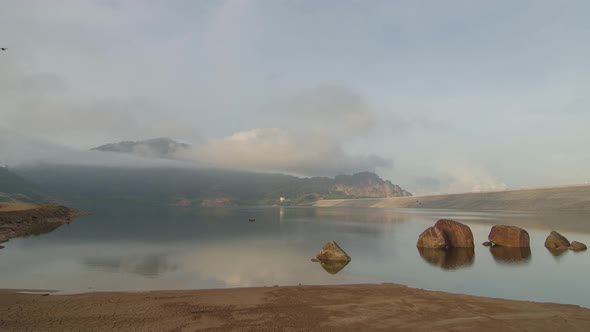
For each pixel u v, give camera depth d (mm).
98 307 14492
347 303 15328
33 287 19188
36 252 32344
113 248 35531
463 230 35875
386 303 15297
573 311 14133
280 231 58375
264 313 13914
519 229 35688
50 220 72062
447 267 25859
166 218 102625
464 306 14836
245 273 23672
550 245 34875
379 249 35406
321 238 47062
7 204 69188
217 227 67812
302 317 13445
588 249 33250
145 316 13398
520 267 25578
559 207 125188
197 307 14633
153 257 30188
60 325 12250
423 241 36188
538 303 15312
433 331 11914
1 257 29406
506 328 12188
